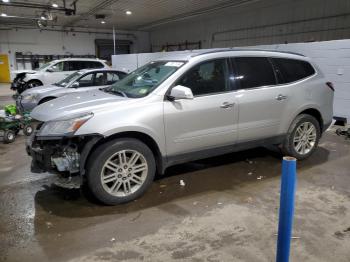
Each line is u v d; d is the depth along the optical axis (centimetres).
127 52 2809
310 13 1462
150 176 353
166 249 260
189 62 373
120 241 272
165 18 2072
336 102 747
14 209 333
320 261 242
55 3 1538
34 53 2416
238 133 402
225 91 389
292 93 438
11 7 1608
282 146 461
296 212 318
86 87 782
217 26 2055
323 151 524
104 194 328
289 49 833
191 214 318
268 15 1680
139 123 331
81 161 316
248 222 301
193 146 373
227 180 405
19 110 761
